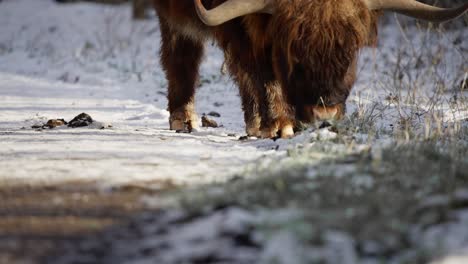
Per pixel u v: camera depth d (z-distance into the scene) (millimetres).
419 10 26312
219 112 40938
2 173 19625
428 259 12500
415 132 26406
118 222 15164
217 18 24719
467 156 20828
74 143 24984
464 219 14273
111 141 25750
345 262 12555
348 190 16297
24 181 18734
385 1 26109
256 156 22219
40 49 73750
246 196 16047
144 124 34938
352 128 25188
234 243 13562
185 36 33500
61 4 92938
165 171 19859
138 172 19719
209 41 32594
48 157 22094
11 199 16984
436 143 23141
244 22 27172
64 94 48469
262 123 27859
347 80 24953
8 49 74312
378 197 15773
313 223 14086
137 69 61000
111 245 13805
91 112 39312
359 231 13852
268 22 26047
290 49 24688
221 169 20094
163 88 52344
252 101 28859
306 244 13195
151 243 13789
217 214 15016
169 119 34219
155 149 23734
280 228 13719
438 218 14492
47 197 17156
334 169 18266
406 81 44594
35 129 30422
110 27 79250
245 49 27703
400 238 13570
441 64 48531
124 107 41656
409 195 16016
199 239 13828
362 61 53219
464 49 50469
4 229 14734
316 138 23375
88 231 14625
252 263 12703
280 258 12523
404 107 34469
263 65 27344
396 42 58312
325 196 15938
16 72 60906
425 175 17719
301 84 24953
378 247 13227
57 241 14047
